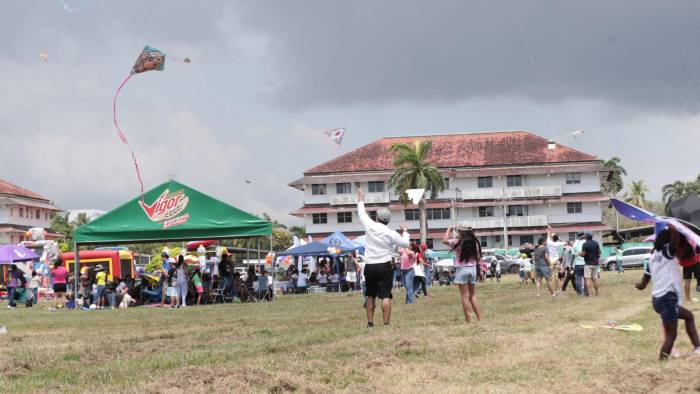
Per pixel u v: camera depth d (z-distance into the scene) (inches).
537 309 675.4
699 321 492.1
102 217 1192.8
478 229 3169.3
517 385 291.9
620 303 722.2
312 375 324.8
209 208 1203.2
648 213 342.6
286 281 1685.5
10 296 1251.8
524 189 3152.1
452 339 431.8
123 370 359.3
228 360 386.0
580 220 3159.5
